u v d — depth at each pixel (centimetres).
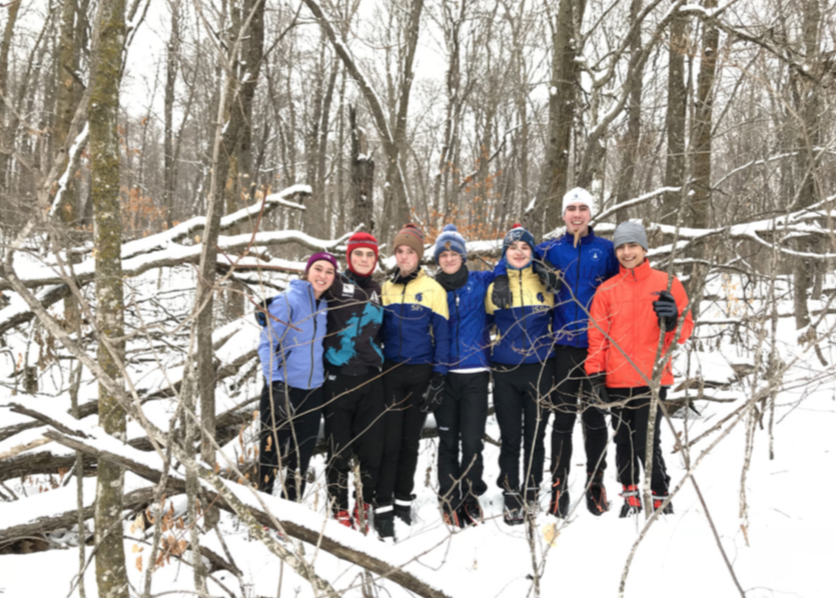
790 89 311
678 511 313
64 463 333
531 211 582
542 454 340
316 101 1594
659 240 519
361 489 315
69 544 295
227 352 412
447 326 339
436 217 815
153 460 188
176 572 268
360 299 327
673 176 608
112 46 172
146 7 405
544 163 587
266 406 308
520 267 343
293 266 459
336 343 325
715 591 239
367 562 207
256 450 334
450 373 348
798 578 237
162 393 383
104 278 176
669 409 457
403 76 711
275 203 488
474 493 343
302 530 208
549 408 325
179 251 419
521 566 280
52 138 411
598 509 329
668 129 600
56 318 384
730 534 280
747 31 373
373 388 331
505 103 1582
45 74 784
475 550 299
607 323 318
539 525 315
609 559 275
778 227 422
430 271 528
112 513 183
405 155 713
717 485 334
